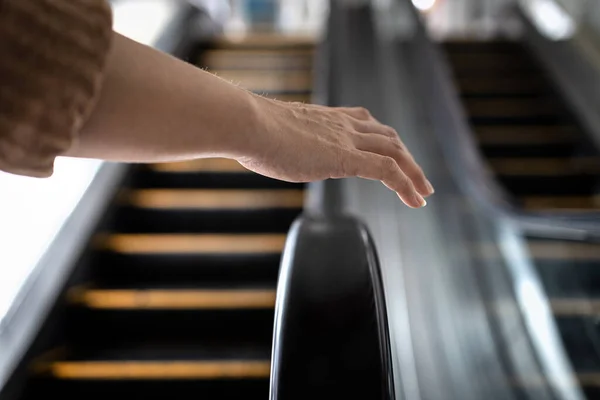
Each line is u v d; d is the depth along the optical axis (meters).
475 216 3.81
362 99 5.16
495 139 5.23
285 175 0.52
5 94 0.37
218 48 6.21
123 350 2.85
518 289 3.45
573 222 2.72
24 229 3.15
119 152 0.45
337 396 0.72
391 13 6.61
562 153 5.05
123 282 3.27
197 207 3.67
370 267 0.86
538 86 5.91
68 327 2.89
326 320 0.77
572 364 2.97
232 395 2.62
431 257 3.73
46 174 0.41
